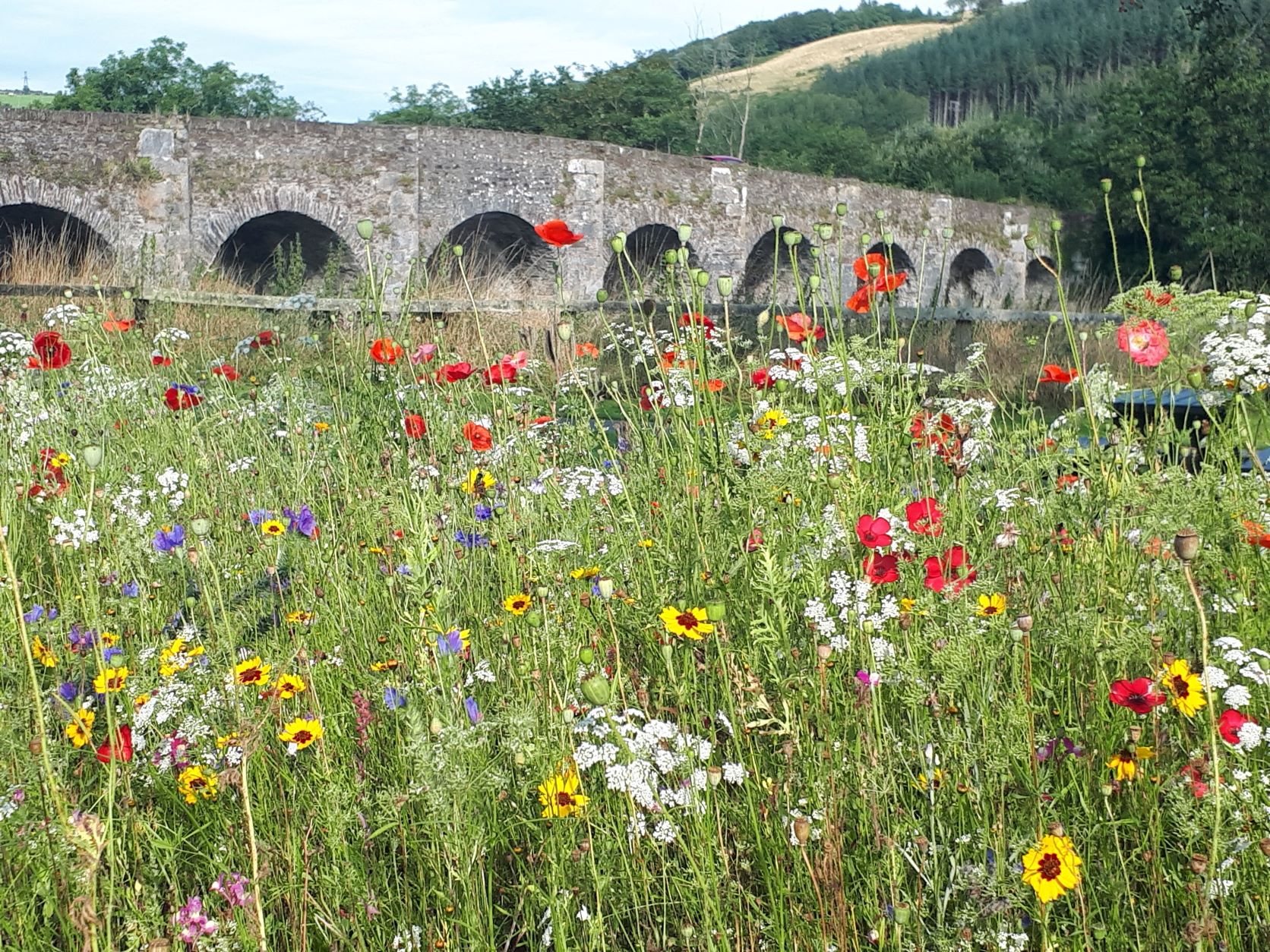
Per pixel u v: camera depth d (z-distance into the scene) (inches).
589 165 965.2
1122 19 4035.4
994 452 116.4
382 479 133.2
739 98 2532.0
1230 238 1156.5
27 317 292.0
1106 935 63.4
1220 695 71.1
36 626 83.5
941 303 1288.1
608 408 190.9
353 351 158.9
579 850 69.1
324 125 842.8
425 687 75.1
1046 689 79.1
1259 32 1171.3
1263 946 64.8
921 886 69.2
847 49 4795.8
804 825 61.7
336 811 70.4
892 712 79.7
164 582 106.0
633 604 88.0
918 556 85.5
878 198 1213.7
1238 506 85.7
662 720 78.0
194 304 296.2
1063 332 436.1
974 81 4183.1
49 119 738.8
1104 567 88.9
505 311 315.6
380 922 70.6
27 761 67.6
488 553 109.0
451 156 894.4
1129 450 103.3
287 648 93.0
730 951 66.2
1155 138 1210.6
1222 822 64.5
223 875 70.1
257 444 152.3
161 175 774.5
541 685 77.4
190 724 77.6
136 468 140.7
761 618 76.0
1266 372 94.4
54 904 63.3
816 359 112.7
